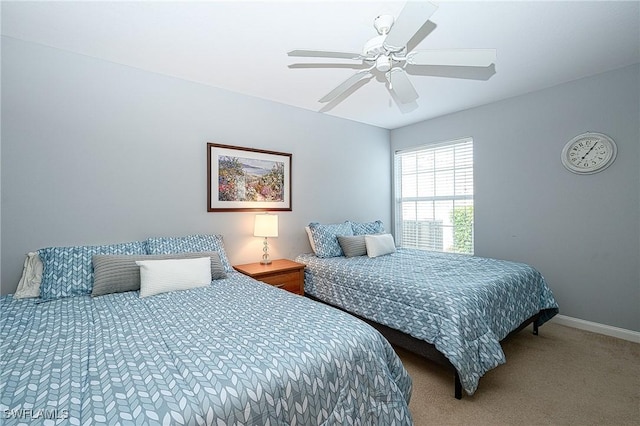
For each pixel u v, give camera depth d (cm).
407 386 145
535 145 304
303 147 351
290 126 338
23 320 145
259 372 99
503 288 215
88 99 222
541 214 302
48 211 207
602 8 173
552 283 297
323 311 157
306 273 311
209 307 163
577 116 277
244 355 109
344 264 285
